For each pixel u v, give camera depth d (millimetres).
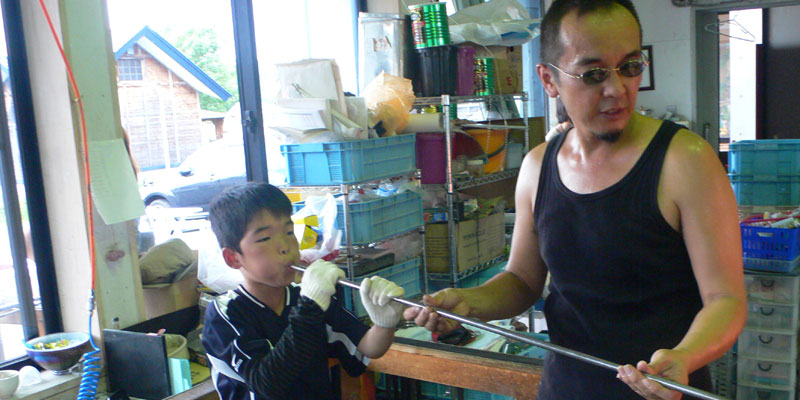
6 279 2480
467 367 2086
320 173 3152
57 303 2580
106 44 2541
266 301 1521
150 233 2975
